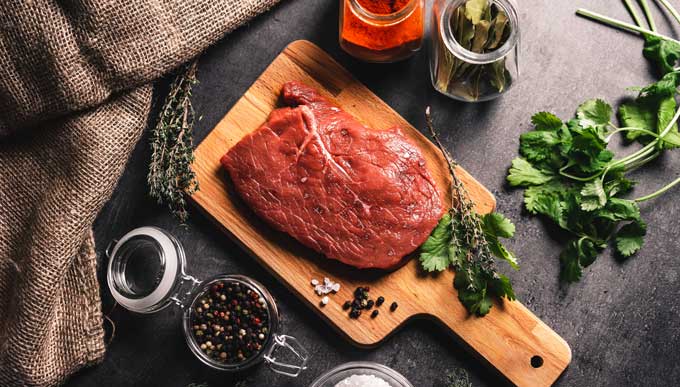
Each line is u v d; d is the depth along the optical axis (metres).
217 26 0.77
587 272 0.79
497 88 0.76
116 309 0.80
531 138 0.78
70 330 0.77
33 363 0.75
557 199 0.78
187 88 0.77
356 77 0.81
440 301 0.77
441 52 0.75
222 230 0.79
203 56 0.81
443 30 0.73
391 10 0.74
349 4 0.73
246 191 0.77
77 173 0.75
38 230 0.74
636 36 0.81
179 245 0.78
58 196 0.75
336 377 0.76
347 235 0.76
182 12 0.75
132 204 0.81
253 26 0.81
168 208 0.80
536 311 0.79
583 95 0.81
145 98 0.76
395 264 0.76
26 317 0.74
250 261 0.80
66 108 0.75
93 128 0.75
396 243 0.76
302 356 0.79
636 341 0.79
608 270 0.79
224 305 0.78
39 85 0.74
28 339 0.75
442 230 0.77
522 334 0.77
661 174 0.80
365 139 0.77
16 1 0.71
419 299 0.77
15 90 0.73
